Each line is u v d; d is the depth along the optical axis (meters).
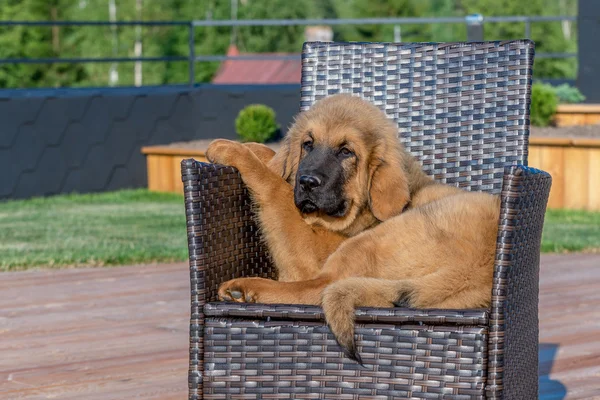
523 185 3.68
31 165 14.90
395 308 3.73
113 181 15.89
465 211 4.18
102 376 5.59
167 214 13.19
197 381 3.93
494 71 4.88
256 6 69.88
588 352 6.10
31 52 63.03
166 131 16.50
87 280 8.54
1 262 9.14
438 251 4.13
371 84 5.17
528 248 3.93
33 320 7.01
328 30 69.56
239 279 4.11
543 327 6.77
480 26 16.17
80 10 65.81
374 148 4.57
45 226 11.99
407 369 3.71
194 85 17.75
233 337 3.91
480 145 4.88
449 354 3.66
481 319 3.63
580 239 10.54
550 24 60.72
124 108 15.92
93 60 15.30
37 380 5.51
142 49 65.69
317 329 3.81
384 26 65.69
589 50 17.88
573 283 8.28
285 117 17.31
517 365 3.90
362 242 4.25
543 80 21.75
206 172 4.14
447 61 5.02
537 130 15.91
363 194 4.57
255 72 61.09
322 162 4.49
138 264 9.41
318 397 3.82
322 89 5.27
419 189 4.64
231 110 17.09
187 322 6.97
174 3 67.75
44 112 14.95
